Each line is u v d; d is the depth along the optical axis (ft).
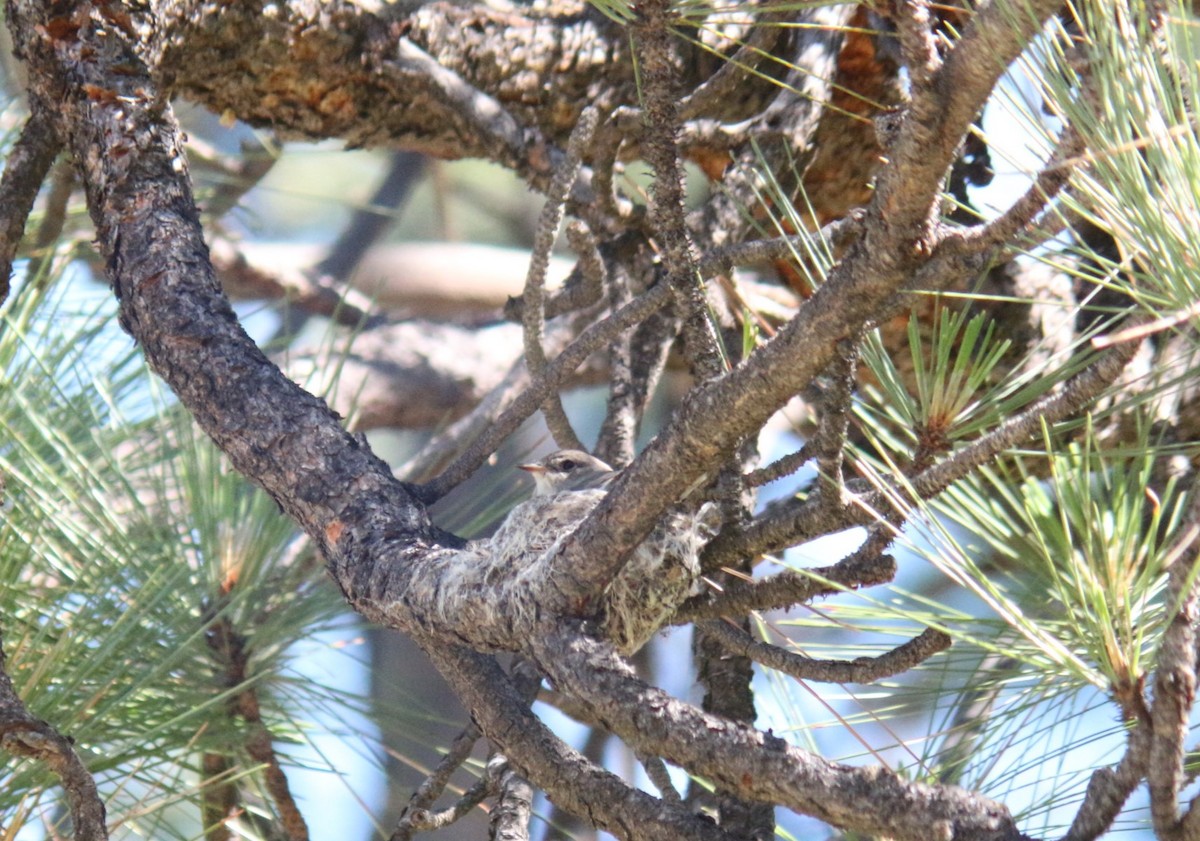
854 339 11.21
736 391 11.51
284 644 20.38
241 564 20.29
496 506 24.85
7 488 18.12
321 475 15.28
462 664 14.47
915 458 15.14
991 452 13.48
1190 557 10.00
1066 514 12.34
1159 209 10.41
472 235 47.03
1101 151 10.37
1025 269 23.44
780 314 27.37
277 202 46.52
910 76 9.75
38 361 19.22
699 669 18.52
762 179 20.03
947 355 14.76
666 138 12.68
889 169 10.21
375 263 42.65
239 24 21.24
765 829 16.96
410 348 38.58
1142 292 11.16
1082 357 14.64
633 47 12.84
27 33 18.42
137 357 21.45
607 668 12.12
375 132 23.95
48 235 22.74
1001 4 9.32
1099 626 11.43
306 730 20.90
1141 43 10.34
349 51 22.34
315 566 20.95
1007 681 15.65
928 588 30.27
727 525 15.39
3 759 16.03
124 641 17.98
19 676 16.89
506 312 21.45
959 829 10.55
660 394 43.32
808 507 14.66
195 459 20.71
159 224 17.22
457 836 36.68
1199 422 18.90
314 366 24.20
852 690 18.94
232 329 16.49
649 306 17.79
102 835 14.26
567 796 13.58
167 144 18.04
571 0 25.12
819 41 23.18
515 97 24.71
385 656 35.96
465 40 23.86
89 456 20.17
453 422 38.27
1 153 21.98
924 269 11.97
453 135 24.12
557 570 12.50
